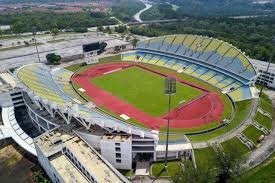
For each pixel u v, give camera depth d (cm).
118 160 8712
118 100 13450
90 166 7644
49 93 10488
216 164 8319
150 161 8994
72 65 18250
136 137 8706
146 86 15112
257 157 9169
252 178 8275
